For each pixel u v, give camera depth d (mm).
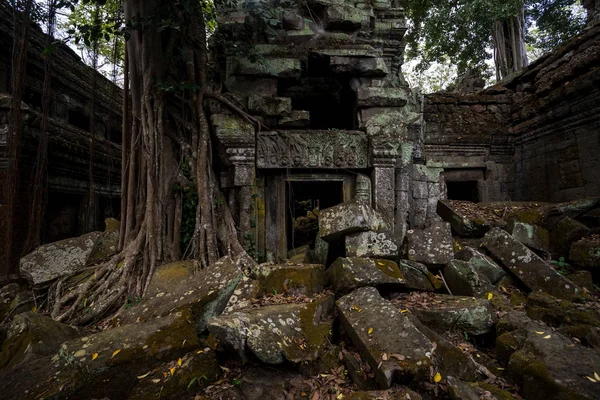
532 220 5594
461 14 11797
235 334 2699
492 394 2561
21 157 5887
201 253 4645
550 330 3043
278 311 3143
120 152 9320
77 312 4156
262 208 5449
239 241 5172
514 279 4352
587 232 4883
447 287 4316
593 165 6863
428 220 7164
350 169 5613
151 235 4641
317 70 6301
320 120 8000
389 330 2904
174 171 5082
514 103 9109
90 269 4812
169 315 3037
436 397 2562
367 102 5586
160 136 4906
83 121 8797
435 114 9281
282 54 5570
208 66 5809
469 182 9633
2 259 5465
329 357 2959
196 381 2641
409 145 5949
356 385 2721
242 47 5352
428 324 3471
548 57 7918
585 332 3006
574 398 2260
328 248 5133
